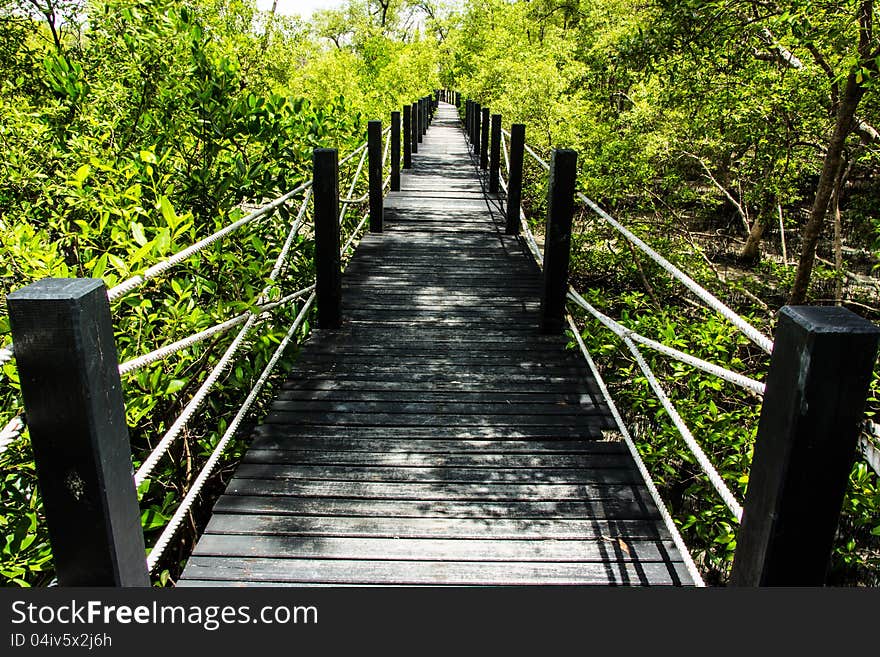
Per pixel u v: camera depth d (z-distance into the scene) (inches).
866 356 48.1
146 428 123.6
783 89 261.7
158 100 160.9
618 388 190.7
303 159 179.9
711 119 300.8
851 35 193.2
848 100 211.3
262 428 119.4
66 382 51.3
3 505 95.0
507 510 98.2
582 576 85.4
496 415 125.5
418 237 261.7
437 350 155.1
